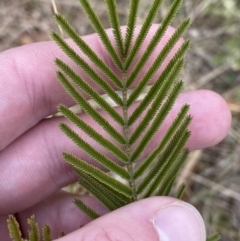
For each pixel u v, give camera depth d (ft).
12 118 0.21
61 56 0.21
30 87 0.21
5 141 0.21
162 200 0.16
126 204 0.16
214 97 0.21
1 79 0.21
